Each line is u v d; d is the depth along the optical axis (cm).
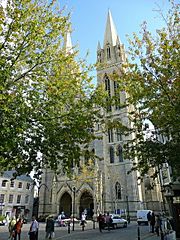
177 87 1519
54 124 1383
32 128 1346
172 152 1547
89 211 6353
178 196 2314
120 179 6162
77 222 5062
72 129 1380
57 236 2611
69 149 1430
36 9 1409
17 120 1227
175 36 1672
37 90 1421
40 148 1360
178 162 1530
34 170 1408
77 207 5931
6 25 1329
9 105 1239
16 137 1219
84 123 1426
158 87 1616
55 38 1479
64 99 1441
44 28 1398
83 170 6059
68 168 1516
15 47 1347
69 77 1506
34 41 1377
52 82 1431
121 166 6269
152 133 1745
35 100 1378
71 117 1410
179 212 2281
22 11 1331
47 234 2356
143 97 1669
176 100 1506
